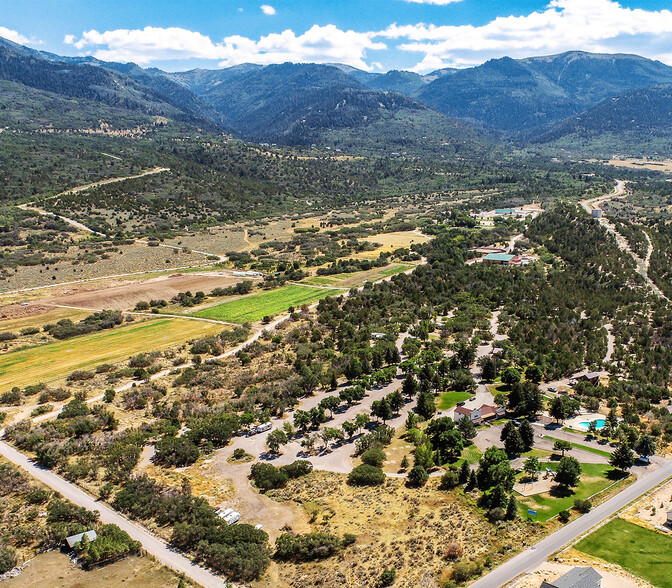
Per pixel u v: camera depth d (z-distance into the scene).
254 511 92.12
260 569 76.81
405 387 135.00
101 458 108.81
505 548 78.94
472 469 102.56
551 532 82.81
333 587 73.19
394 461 107.38
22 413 131.25
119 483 100.75
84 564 79.31
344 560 78.81
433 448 111.19
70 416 126.50
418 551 79.44
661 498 92.19
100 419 124.00
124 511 91.56
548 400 132.25
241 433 120.94
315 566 78.06
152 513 90.88
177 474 104.25
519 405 124.31
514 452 107.38
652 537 81.19
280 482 99.81
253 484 100.38
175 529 84.44
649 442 105.69
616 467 102.44
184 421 125.94
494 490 90.50
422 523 86.19
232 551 78.62
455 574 73.19
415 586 72.12
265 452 112.69
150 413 130.00
